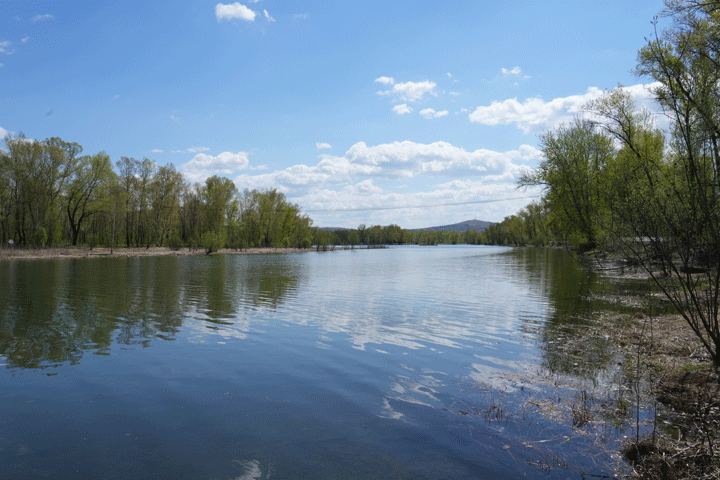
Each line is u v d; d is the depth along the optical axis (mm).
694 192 8312
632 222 9492
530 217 122750
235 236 102312
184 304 21344
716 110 8211
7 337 14164
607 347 12797
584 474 5895
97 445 6863
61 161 68625
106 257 64688
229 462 6309
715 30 8414
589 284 29797
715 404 7965
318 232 138375
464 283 32125
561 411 8055
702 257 8961
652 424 7406
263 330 15547
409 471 5996
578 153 36000
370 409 8273
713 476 5668
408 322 17031
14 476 5930
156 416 8008
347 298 23922
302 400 8766
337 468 6098
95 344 13359
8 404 8586
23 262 49906
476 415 7938
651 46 9156
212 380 10062
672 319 15680
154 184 87688
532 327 15867
